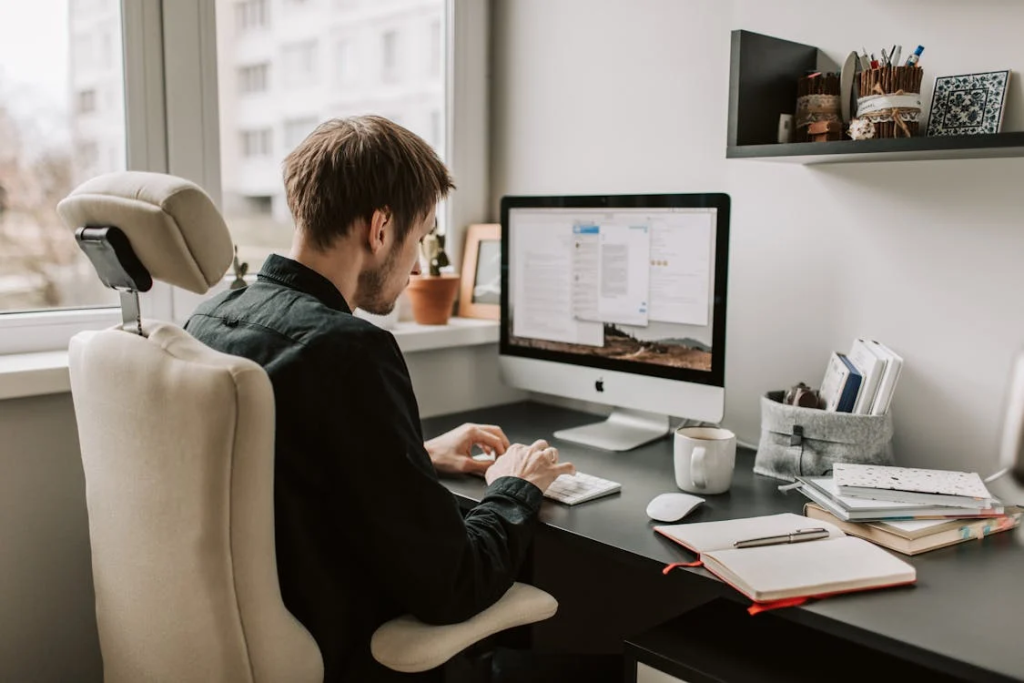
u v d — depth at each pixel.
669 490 1.49
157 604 1.02
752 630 1.25
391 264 1.25
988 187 1.49
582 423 1.99
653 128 1.95
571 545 1.28
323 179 1.17
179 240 0.95
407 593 1.07
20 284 1.65
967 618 1.00
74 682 1.61
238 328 1.12
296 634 1.03
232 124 1.86
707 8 1.83
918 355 1.60
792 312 1.76
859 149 1.38
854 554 1.15
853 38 1.63
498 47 2.26
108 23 1.68
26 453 1.51
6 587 1.51
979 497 1.25
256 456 0.95
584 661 1.37
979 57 1.48
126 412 1.00
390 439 1.06
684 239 1.61
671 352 1.66
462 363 2.18
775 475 1.56
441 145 2.25
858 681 1.12
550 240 1.82
